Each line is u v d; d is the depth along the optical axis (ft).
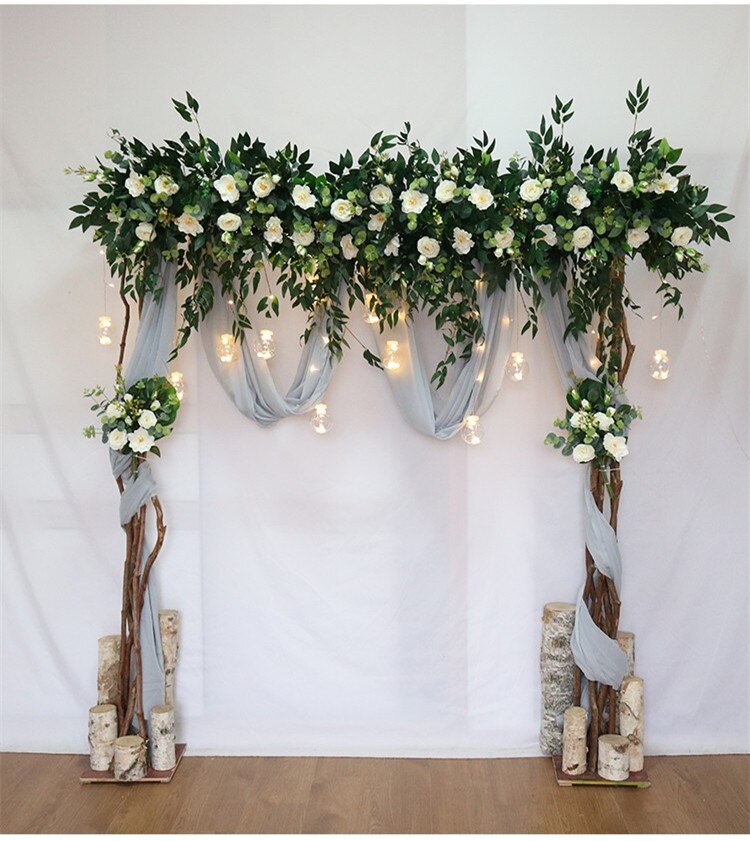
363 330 11.59
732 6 11.30
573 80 11.41
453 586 11.78
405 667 11.82
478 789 10.74
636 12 11.35
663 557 11.72
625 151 11.41
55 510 11.84
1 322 11.78
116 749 10.83
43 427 11.82
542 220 10.01
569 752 10.82
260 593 11.84
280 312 11.57
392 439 11.71
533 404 11.65
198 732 11.85
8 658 11.91
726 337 11.57
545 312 11.03
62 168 11.64
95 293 11.73
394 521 11.76
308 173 10.30
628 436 11.57
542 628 11.62
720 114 11.34
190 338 11.71
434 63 11.42
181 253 10.85
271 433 11.76
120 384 10.75
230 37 11.51
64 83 11.59
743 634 11.73
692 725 11.80
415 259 10.37
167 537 11.79
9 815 10.11
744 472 11.65
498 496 11.73
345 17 11.48
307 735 11.84
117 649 11.41
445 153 10.80
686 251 10.29
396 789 10.75
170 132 11.57
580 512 11.69
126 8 11.53
